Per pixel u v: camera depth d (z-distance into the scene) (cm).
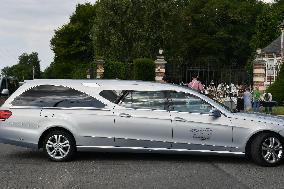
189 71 4309
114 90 1037
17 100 1049
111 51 5844
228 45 7806
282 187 784
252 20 8169
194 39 7650
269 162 983
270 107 2855
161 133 1006
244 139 991
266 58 6166
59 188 759
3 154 1130
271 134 987
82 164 995
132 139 1011
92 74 4747
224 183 810
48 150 1029
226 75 4284
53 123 1025
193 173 899
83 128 1020
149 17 5894
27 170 922
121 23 5900
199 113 1007
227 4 7875
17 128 1033
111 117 1016
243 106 2691
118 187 771
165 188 766
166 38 6041
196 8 7944
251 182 821
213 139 997
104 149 1020
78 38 8688
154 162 1022
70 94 1044
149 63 3903
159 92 1028
